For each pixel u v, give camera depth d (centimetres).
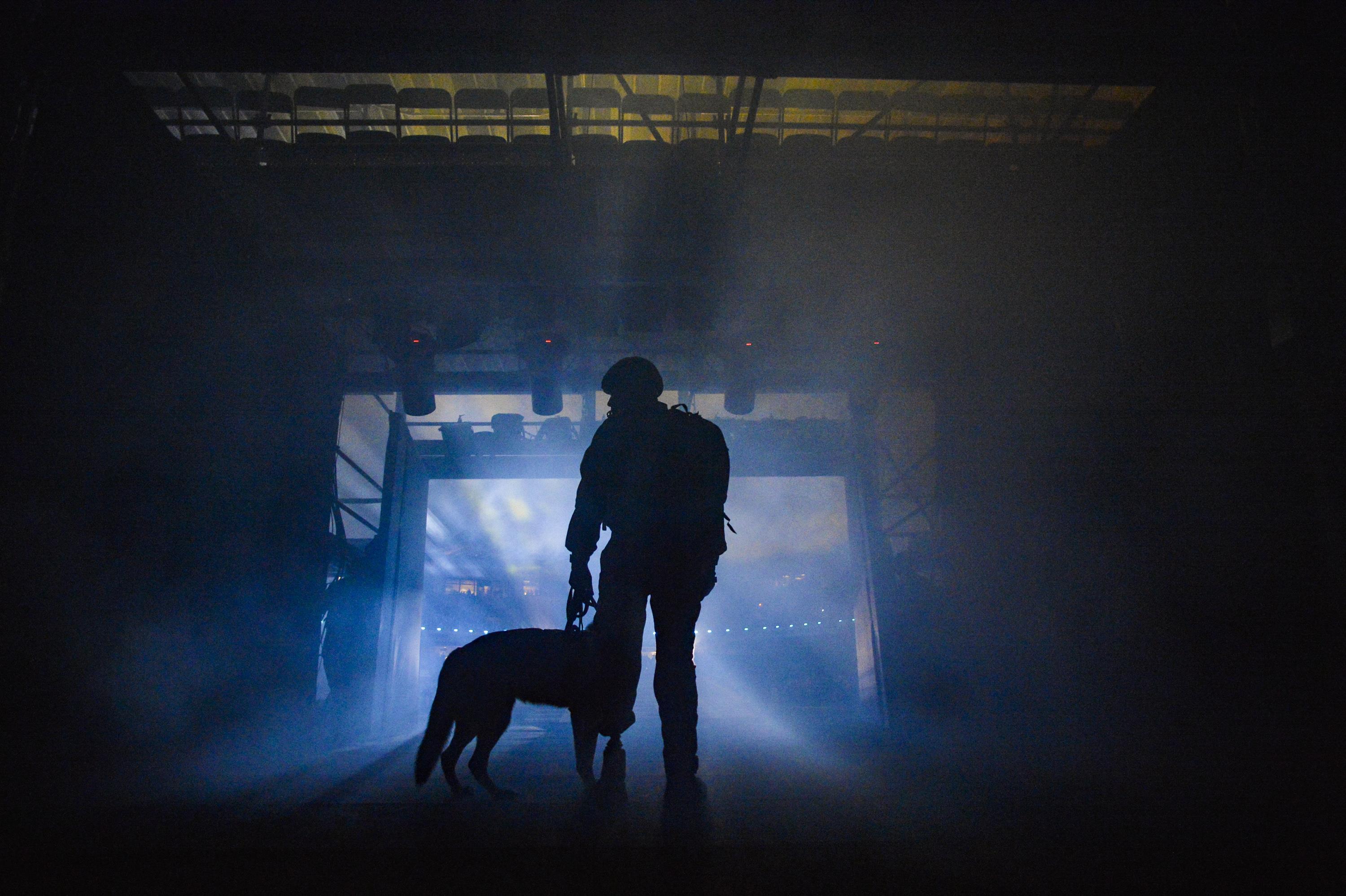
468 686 218
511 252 648
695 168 613
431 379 740
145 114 471
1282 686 375
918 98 629
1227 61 388
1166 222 470
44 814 187
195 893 114
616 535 213
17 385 386
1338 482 345
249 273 584
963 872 126
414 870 126
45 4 387
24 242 394
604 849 140
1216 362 424
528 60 409
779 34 403
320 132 678
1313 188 356
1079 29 396
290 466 634
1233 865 130
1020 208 590
